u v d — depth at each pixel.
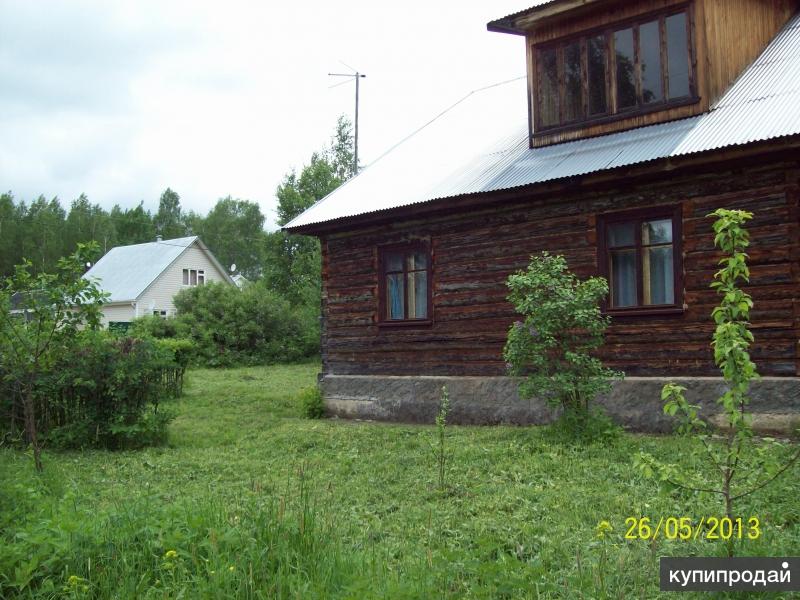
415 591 4.41
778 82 11.28
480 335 13.16
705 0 11.50
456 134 16.95
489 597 4.54
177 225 90.75
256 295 36.69
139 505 6.10
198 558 5.13
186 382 20.77
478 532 6.21
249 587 4.67
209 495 7.67
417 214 13.68
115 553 5.17
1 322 9.07
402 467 9.28
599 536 5.20
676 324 10.82
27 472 8.41
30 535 5.43
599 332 10.22
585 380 10.21
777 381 9.77
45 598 4.79
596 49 12.71
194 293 37.22
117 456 11.04
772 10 13.30
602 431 9.91
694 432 10.23
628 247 11.44
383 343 14.68
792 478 7.04
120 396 11.60
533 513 6.78
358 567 5.11
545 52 13.41
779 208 9.95
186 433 13.09
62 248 74.00
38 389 11.66
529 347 10.37
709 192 10.57
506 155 13.89
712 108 11.37
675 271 10.84
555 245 12.16
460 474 8.61
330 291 15.66
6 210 76.56
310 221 15.10
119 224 87.12
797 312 9.75
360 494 7.97
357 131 36.31
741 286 10.20
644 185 11.19
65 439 11.52
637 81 12.13
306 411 15.40
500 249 12.91
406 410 14.09
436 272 13.82
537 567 4.84
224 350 34.53
